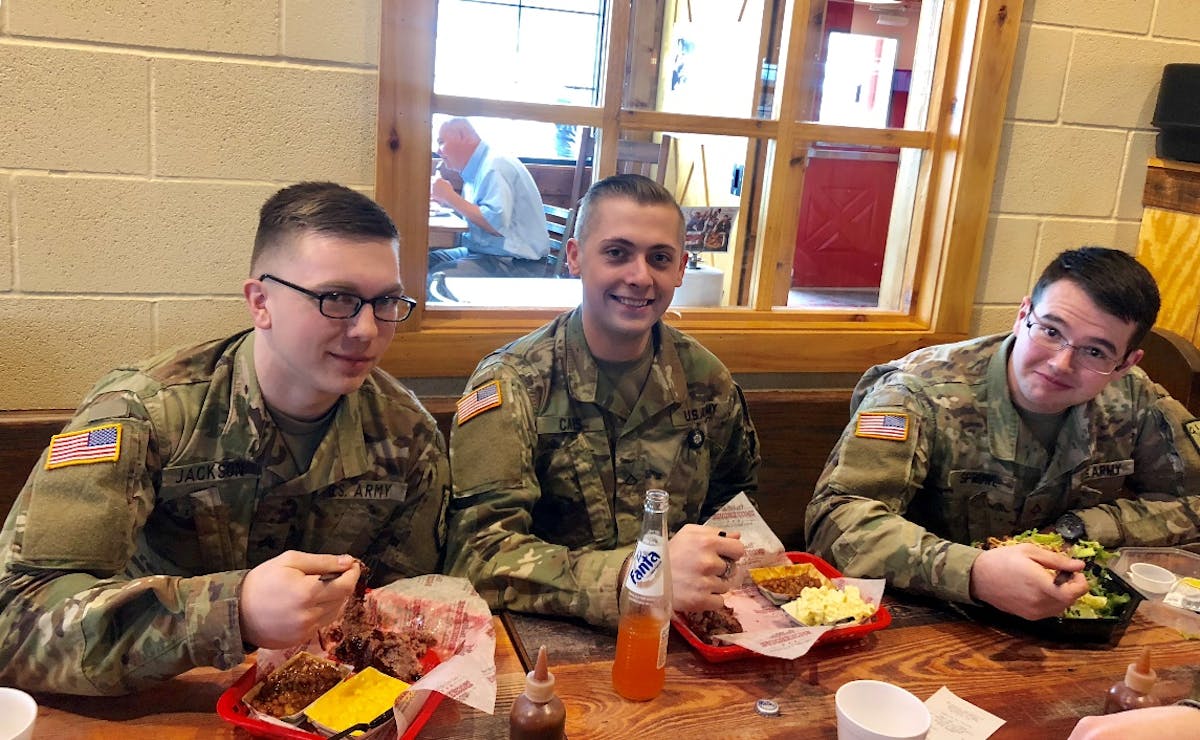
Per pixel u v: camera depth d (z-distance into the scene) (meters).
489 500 1.51
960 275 2.43
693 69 2.22
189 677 1.15
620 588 1.30
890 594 1.52
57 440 1.22
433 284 2.17
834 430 2.36
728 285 2.42
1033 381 1.65
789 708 1.17
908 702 1.08
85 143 1.78
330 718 1.04
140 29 1.76
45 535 1.15
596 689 1.18
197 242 1.89
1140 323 1.55
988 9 2.26
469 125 2.16
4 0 1.68
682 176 2.29
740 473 1.89
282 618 1.05
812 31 2.26
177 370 1.32
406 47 1.90
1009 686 1.27
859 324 2.45
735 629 1.33
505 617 1.35
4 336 1.82
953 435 1.76
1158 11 2.46
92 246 1.83
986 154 2.36
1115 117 2.50
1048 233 2.54
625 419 1.68
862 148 2.42
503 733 1.08
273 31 1.84
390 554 1.47
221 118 1.85
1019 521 1.79
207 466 1.30
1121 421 1.83
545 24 2.07
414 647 1.19
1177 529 1.74
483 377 1.63
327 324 1.19
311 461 1.36
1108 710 1.18
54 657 1.07
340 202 1.22
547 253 2.33
